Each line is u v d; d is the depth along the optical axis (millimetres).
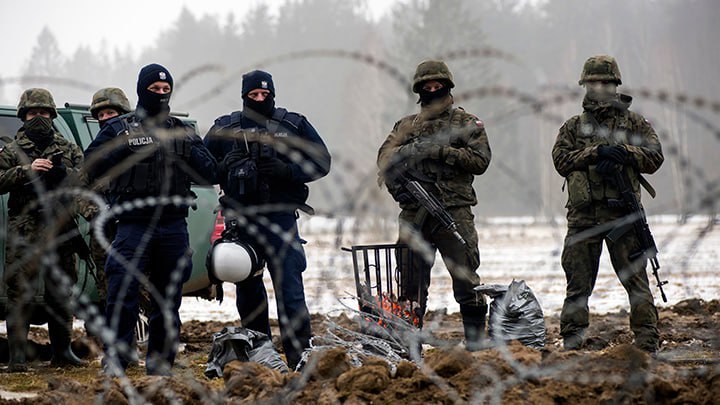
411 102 13578
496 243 93438
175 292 21750
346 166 13234
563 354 17906
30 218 23297
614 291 45969
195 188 30719
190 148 21453
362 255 25391
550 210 15438
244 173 22125
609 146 24344
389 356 20141
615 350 17438
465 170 24094
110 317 21094
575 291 24891
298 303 22328
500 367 17000
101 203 15812
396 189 24156
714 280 48719
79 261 27469
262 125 22766
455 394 15977
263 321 23594
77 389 18312
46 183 23516
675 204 14602
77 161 24453
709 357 22594
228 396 17781
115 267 21172
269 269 23062
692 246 14922
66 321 25266
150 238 21375
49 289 24203
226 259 22078
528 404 15961
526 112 12859
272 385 17594
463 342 24125
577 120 25266
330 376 17828
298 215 23094
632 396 16469
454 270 24062
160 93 21203
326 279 18547
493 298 23719
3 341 26344
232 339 21375
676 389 16672
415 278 23797
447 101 24172
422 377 16766
